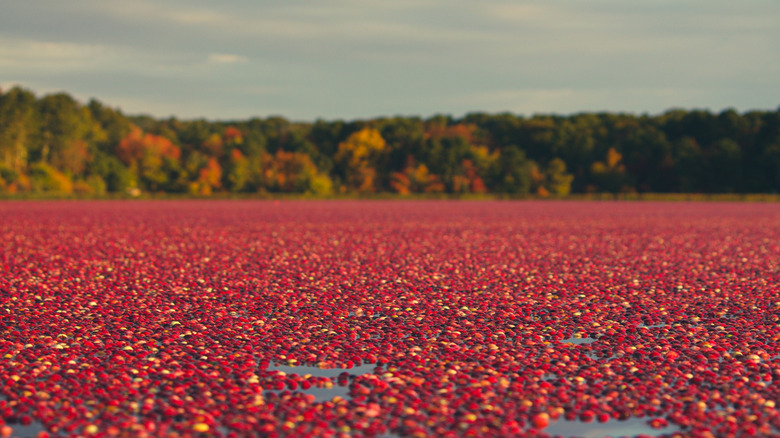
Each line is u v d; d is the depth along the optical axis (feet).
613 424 22.62
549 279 52.11
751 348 31.01
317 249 73.67
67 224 115.24
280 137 426.10
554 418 22.97
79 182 322.14
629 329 34.83
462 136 388.78
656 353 30.30
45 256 65.31
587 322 36.94
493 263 61.82
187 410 22.66
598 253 70.90
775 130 345.72
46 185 308.19
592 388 25.43
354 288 47.50
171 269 56.80
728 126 374.43
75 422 21.57
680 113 430.20
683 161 346.95
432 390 25.18
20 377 25.89
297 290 46.62
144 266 58.49
